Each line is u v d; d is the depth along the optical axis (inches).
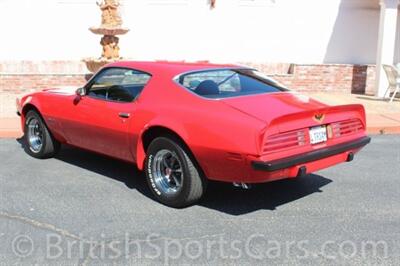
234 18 589.6
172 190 203.5
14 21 563.2
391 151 321.1
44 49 571.5
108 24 480.1
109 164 269.6
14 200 209.5
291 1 591.2
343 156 208.1
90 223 185.3
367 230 181.9
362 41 602.5
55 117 256.5
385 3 525.0
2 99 467.2
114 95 228.7
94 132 235.0
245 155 175.9
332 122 202.4
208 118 188.1
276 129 179.6
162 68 218.8
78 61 574.9
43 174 249.4
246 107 190.1
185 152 194.2
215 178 190.7
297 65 561.9
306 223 187.9
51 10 566.3
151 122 202.8
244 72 226.8
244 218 192.4
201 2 583.5
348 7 595.8
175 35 586.2
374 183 244.5
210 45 592.1
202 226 183.6
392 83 506.3
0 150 300.7
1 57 566.3
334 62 603.2
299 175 187.9
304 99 215.3
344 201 215.2
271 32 596.1
